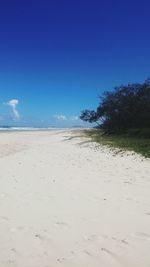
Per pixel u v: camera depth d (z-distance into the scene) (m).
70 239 5.86
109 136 36.06
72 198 8.63
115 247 5.52
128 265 4.89
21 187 9.95
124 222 6.75
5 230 6.29
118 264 4.92
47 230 6.30
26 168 13.84
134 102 38.69
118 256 5.18
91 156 18.48
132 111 38.34
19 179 11.25
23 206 7.89
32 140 37.12
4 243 5.68
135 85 40.38
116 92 41.59
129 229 6.36
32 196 8.84
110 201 8.34
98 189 9.68
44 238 5.90
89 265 4.89
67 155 19.25
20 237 5.95
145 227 6.46
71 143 29.70
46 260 5.05
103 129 45.06
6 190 9.55
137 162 15.56
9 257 5.14
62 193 9.17
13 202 8.24
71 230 6.30
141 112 37.69
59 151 22.05
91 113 45.75
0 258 5.11
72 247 5.52
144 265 4.89
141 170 13.27
